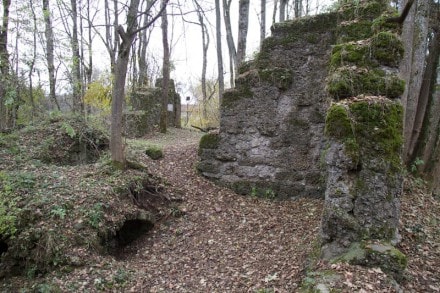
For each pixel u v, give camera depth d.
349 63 5.34
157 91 15.12
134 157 8.30
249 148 7.64
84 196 6.10
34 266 5.21
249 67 7.91
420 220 5.84
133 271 5.18
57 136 8.78
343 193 4.56
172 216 6.78
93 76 12.90
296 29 7.24
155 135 13.98
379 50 5.20
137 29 6.76
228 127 7.79
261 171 7.54
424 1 7.29
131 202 6.56
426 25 7.35
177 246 5.98
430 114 7.73
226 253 5.57
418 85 7.41
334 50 5.67
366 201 4.48
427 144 7.70
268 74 7.40
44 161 8.15
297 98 7.26
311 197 7.13
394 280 3.94
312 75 7.15
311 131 7.18
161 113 14.63
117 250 6.07
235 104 7.71
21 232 5.44
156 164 8.53
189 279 4.95
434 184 7.37
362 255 4.14
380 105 4.67
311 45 7.14
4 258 5.38
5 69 8.84
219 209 6.98
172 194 7.23
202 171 8.03
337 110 4.72
